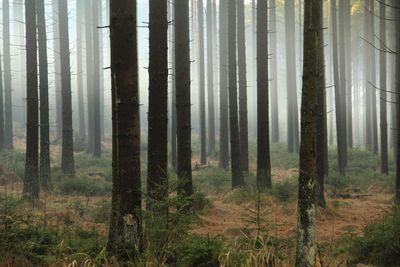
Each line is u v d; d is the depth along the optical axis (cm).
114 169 696
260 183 1616
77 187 1662
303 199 595
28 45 1430
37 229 797
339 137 2227
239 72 2069
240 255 664
